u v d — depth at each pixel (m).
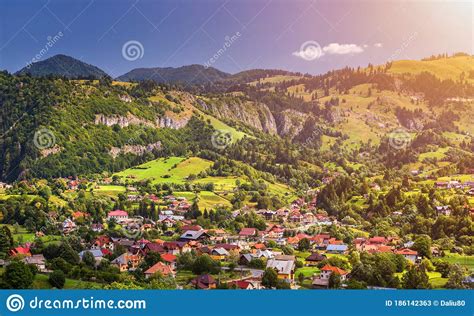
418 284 105.88
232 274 115.75
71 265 110.25
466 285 108.44
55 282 93.06
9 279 89.25
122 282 101.25
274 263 120.94
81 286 95.69
